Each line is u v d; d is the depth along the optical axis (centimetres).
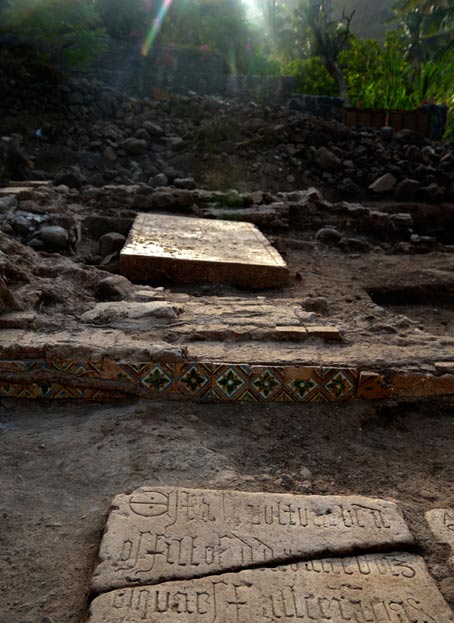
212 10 1758
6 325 352
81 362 319
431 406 332
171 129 1320
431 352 355
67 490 247
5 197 692
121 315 383
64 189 936
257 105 1417
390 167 1270
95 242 758
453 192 1202
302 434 304
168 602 181
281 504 232
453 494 259
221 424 306
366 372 327
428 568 205
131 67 1474
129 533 211
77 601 188
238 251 623
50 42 1311
